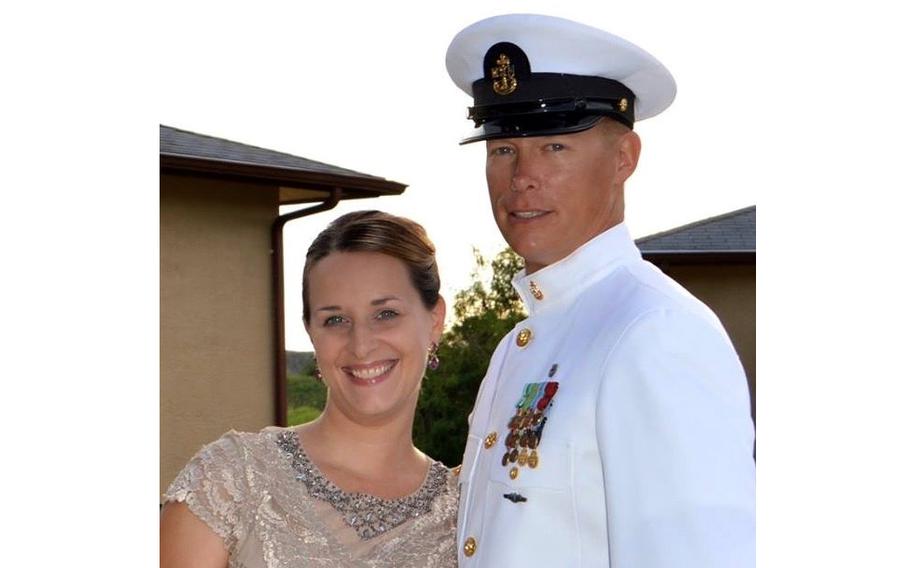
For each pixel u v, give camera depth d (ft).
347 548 7.60
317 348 7.96
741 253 30.12
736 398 6.56
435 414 29.48
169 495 7.60
